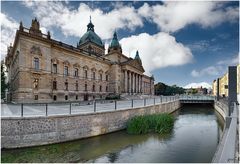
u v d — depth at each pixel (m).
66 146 14.86
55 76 44.72
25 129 14.15
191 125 25.61
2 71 56.62
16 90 39.94
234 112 9.76
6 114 16.39
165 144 16.50
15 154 12.85
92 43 80.06
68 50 48.72
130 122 21.09
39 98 39.31
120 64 74.06
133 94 78.06
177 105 47.31
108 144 16.03
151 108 27.97
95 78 60.56
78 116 16.69
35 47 39.06
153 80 118.69
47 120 14.92
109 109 21.59
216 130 22.42
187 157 13.41
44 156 12.68
